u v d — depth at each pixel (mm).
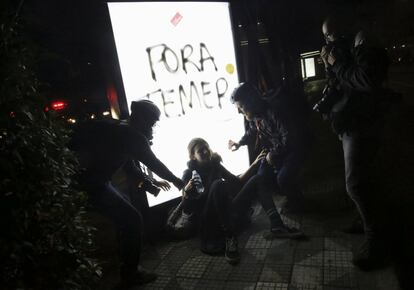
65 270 1615
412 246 2760
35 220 1521
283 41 6312
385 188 3988
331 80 2799
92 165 2771
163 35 3496
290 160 3643
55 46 4016
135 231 2928
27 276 1444
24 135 1474
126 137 2771
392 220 3178
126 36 3273
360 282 2557
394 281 2467
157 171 2883
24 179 1465
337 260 2889
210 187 3410
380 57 2379
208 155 3770
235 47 4051
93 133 2768
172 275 3074
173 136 3725
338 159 5613
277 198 4406
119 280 3141
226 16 3939
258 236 3557
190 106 3803
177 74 3650
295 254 3094
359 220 3262
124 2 3199
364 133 2609
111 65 3195
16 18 1582
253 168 3947
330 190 4359
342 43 2617
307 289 2586
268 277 2816
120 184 6922
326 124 8789
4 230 1365
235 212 3684
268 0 5824
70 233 1716
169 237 3760
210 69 3898
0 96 1387
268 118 3627
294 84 6367
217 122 4043
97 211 2936
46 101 1617
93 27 3203
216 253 3320
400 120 7801
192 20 3684
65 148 1782
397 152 5371
